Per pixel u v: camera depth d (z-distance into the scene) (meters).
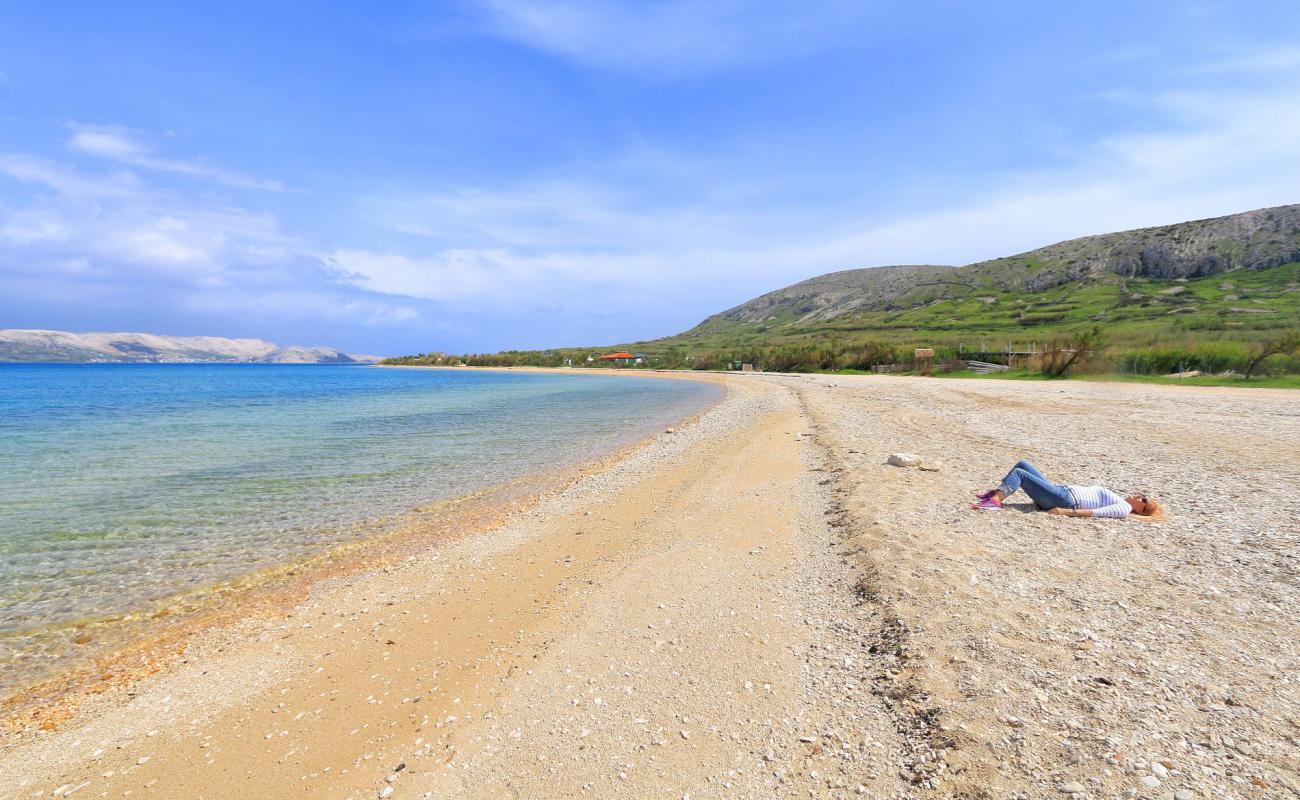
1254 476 9.85
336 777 4.23
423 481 14.38
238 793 4.14
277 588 8.07
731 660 5.21
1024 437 14.95
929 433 16.36
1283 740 3.35
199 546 9.75
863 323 130.88
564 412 31.61
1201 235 103.75
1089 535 7.31
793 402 29.81
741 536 8.73
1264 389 26.55
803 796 3.52
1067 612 5.21
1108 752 3.38
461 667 5.67
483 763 4.20
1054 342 43.16
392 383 68.44
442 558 9.00
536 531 10.06
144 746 4.76
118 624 7.08
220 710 5.22
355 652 6.16
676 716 4.49
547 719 4.64
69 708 5.38
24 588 8.12
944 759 3.55
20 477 14.80
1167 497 8.88
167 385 64.00
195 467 16.08
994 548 6.97
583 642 5.87
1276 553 6.32
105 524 10.91
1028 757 3.44
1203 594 5.42
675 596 6.77
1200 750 3.33
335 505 12.20
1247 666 4.17
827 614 5.91
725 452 16.03
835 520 8.92
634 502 11.38
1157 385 30.59
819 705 4.39
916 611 5.45
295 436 22.23
